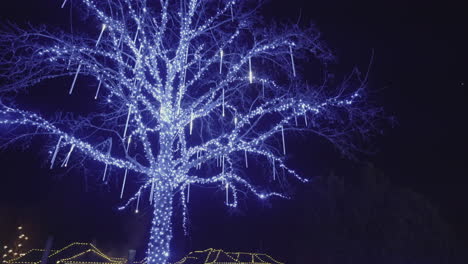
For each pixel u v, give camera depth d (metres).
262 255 32.91
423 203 27.34
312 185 31.41
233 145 12.02
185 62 12.51
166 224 11.34
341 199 29.62
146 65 12.20
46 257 22.69
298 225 31.47
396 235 26.45
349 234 28.22
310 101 11.72
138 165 11.73
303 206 31.41
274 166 12.68
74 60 10.71
